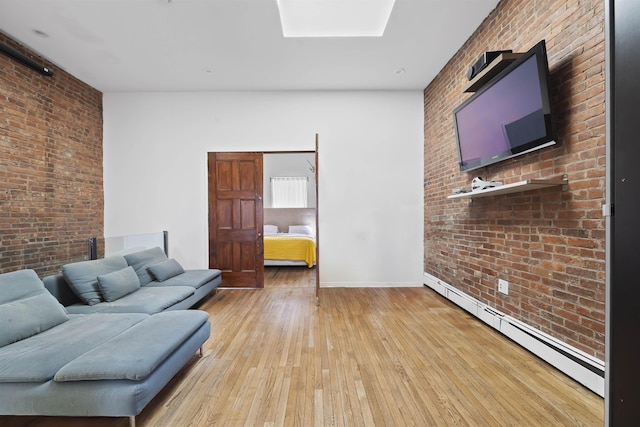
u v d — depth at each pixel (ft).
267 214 25.67
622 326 3.37
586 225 5.89
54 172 11.71
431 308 11.05
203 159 14.56
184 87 14.01
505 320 8.39
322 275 14.56
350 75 12.88
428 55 11.32
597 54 5.65
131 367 4.77
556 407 5.38
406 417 5.19
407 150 14.51
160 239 13.94
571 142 6.23
